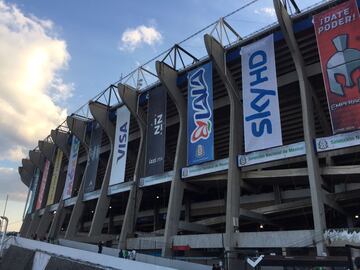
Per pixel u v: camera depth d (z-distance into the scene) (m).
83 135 58.84
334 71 29.55
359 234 25.23
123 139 48.12
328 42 30.41
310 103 32.59
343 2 31.97
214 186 41.25
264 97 33.41
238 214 33.50
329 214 35.75
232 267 20.78
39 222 70.19
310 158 29.72
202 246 34.12
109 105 53.91
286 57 35.34
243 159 34.22
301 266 16.11
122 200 54.50
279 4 32.34
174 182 39.06
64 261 27.91
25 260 34.66
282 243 29.17
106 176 50.88
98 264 24.92
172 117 45.72
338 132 28.45
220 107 40.31
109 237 48.84
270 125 32.38
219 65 37.31
